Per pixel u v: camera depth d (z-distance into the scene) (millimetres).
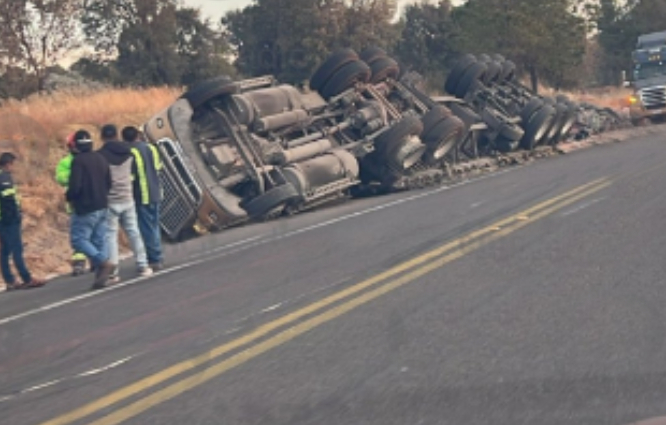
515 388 10477
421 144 32531
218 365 12047
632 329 12617
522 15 71625
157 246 20047
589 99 73500
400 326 13383
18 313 16625
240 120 27812
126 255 23453
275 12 77250
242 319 14391
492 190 28891
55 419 10453
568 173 31812
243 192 27844
